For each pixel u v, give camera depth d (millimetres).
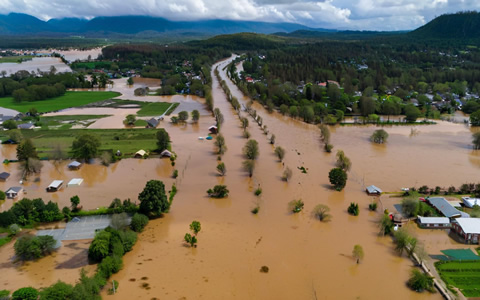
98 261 78938
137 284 71500
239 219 99250
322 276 75312
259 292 70188
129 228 91000
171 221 97625
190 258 80812
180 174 131375
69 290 63062
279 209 105500
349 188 120875
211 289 70562
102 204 106500
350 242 88500
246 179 127875
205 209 104938
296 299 68438
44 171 132125
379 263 80188
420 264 79125
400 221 97500
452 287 71875
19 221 92750
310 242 88250
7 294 66188
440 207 102812
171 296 68250
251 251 84000
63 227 93750
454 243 88500
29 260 79438
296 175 131875
